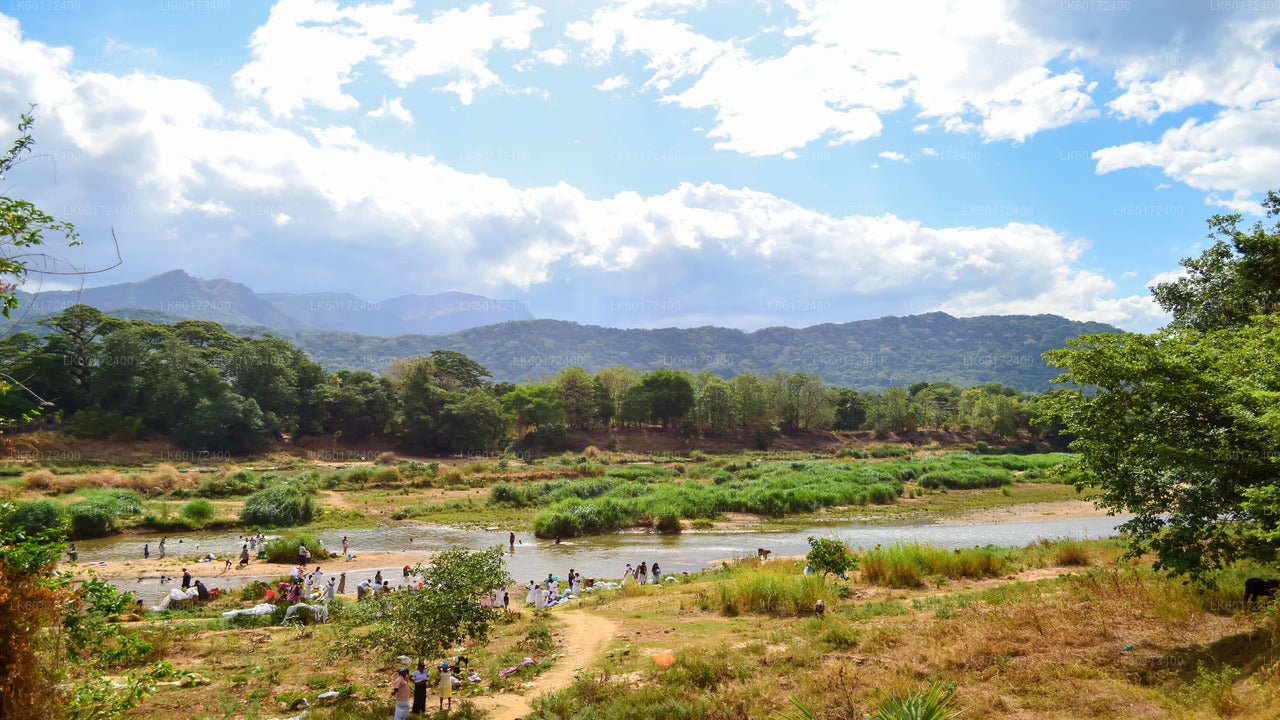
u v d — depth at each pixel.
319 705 13.54
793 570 27.45
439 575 14.45
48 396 86.69
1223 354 12.80
